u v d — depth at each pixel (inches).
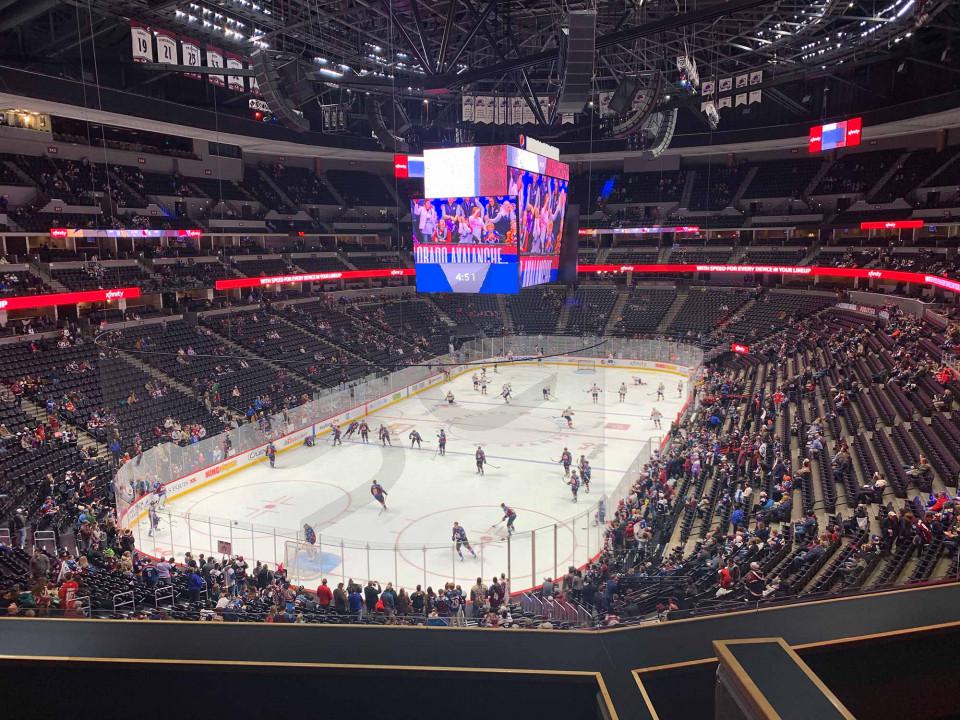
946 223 1643.7
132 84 1392.7
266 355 1464.1
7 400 999.0
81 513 752.3
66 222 1397.6
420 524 877.8
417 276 777.6
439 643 177.8
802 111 1929.1
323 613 556.1
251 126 1582.2
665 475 869.8
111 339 1218.0
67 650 173.5
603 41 793.6
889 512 588.7
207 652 172.2
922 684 176.9
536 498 979.3
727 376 1466.5
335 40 1250.6
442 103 1679.4
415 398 1604.3
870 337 1354.6
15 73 1007.0
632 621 441.4
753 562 558.3
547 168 820.0
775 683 117.2
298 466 1127.6
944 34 1406.3
